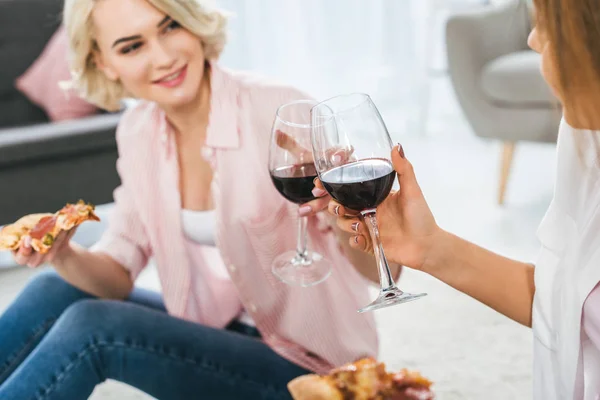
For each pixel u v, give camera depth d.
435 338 2.09
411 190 0.92
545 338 0.89
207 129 1.34
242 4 4.30
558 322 0.87
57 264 1.37
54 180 2.85
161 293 1.56
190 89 1.32
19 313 1.40
